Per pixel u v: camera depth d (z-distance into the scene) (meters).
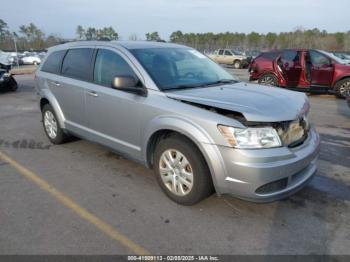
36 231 2.95
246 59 27.95
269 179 2.84
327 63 10.50
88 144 5.40
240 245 2.77
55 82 4.98
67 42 5.16
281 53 11.46
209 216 3.20
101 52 4.25
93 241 2.81
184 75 3.92
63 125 5.02
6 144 5.46
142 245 2.77
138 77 3.67
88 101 4.32
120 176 4.13
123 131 3.88
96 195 3.63
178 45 4.62
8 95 11.62
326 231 2.97
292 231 2.97
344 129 6.52
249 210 3.30
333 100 10.28
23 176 4.14
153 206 3.38
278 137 2.91
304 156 3.06
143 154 3.68
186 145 3.17
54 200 3.51
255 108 2.96
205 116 2.99
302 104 3.41
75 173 4.23
